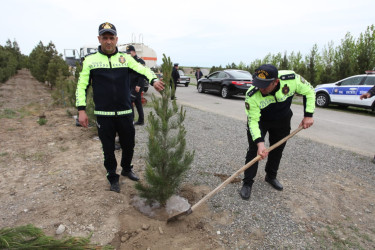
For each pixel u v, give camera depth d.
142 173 3.73
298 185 3.62
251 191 3.39
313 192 3.43
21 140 5.09
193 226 2.66
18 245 1.27
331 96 11.63
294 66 21.67
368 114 10.48
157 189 2.72
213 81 14.58
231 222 2.74
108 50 2.85
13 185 3.31
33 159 4.16
